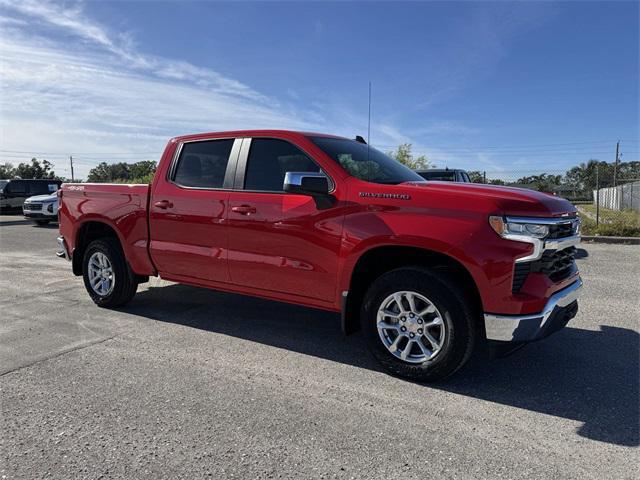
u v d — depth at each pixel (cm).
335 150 422
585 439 284
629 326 497
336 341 459
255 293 445
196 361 406
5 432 293
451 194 346
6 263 923
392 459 263
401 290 359
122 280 549
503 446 276
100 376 374
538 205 329
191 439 283
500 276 324
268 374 379
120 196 534
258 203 428
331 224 387
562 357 414
